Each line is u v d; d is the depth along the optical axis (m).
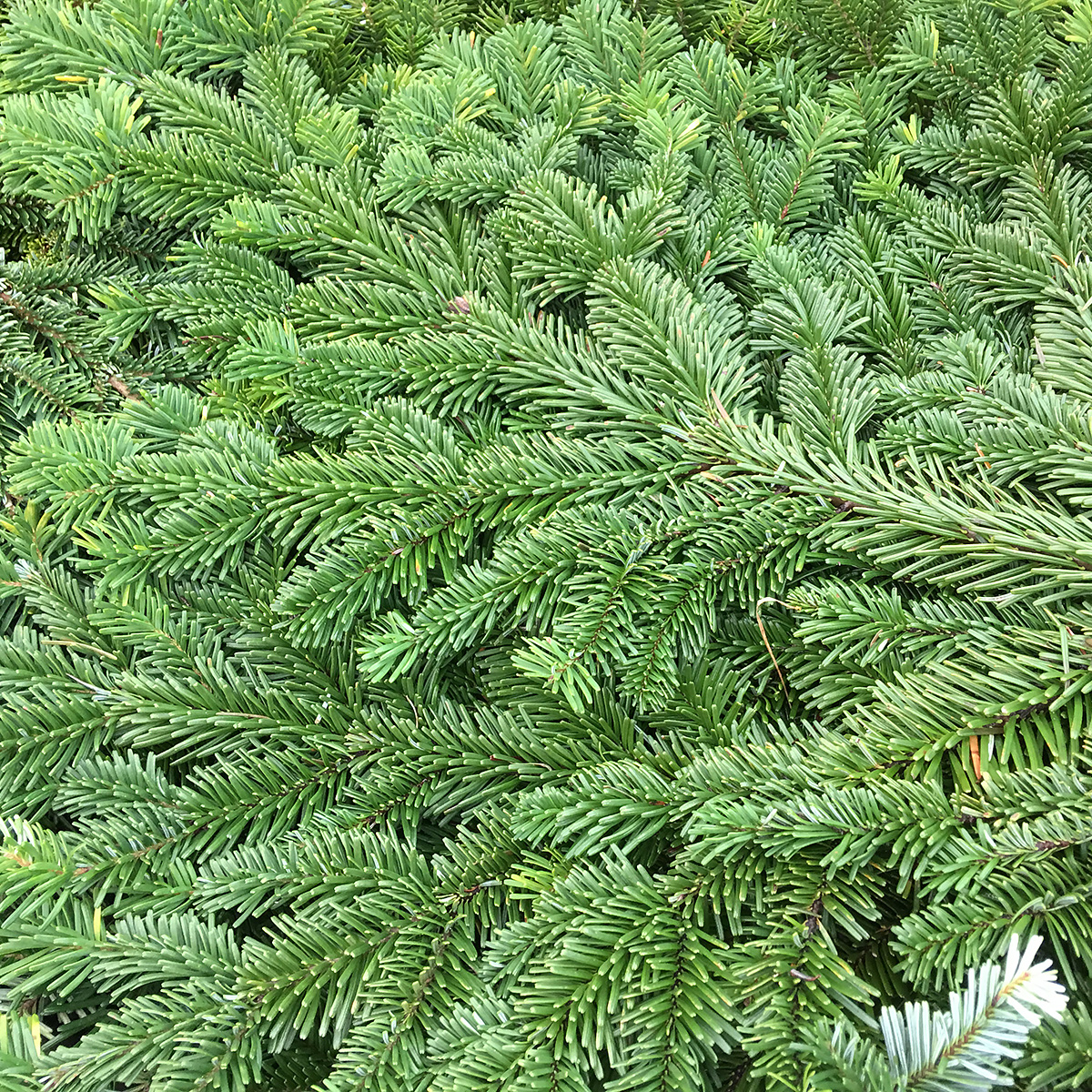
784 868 0.44
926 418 0.52
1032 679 0.44
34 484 0.54
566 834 0.45
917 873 0.42
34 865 0.47
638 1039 0.43
